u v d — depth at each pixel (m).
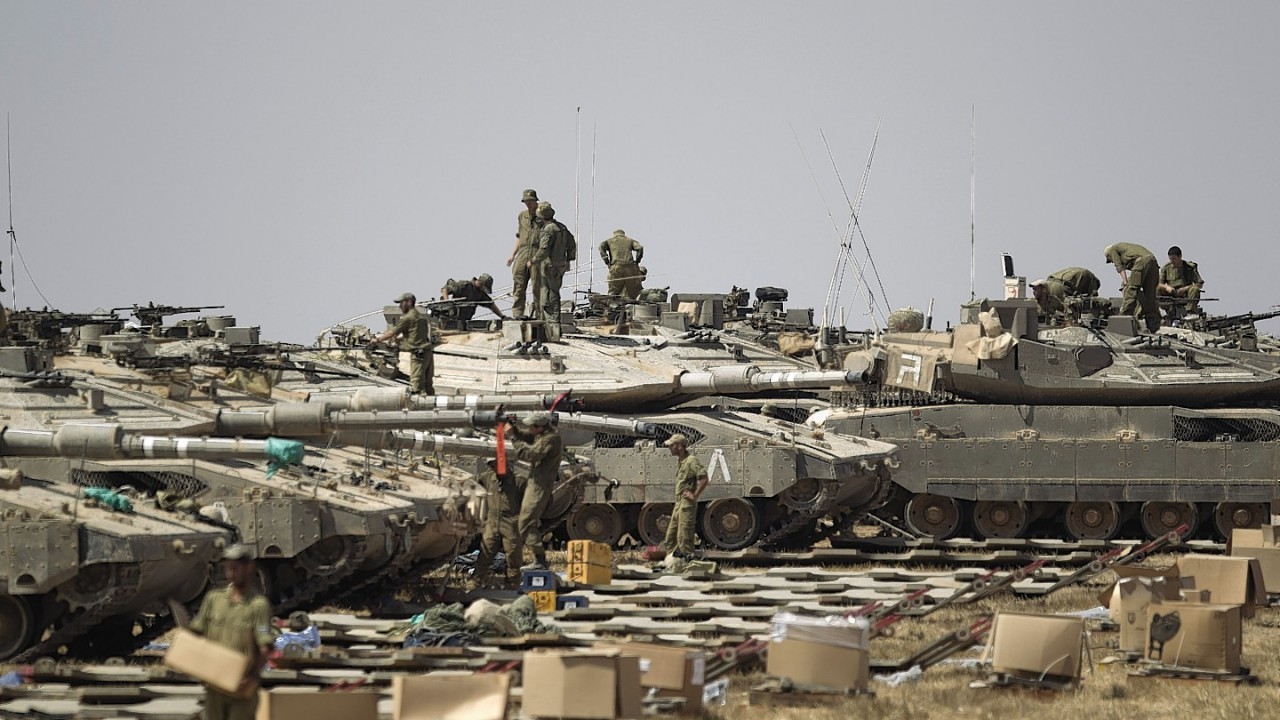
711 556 127.50
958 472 142.88
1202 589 86.69
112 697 67.50
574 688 59.78
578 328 158.62
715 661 76.06
